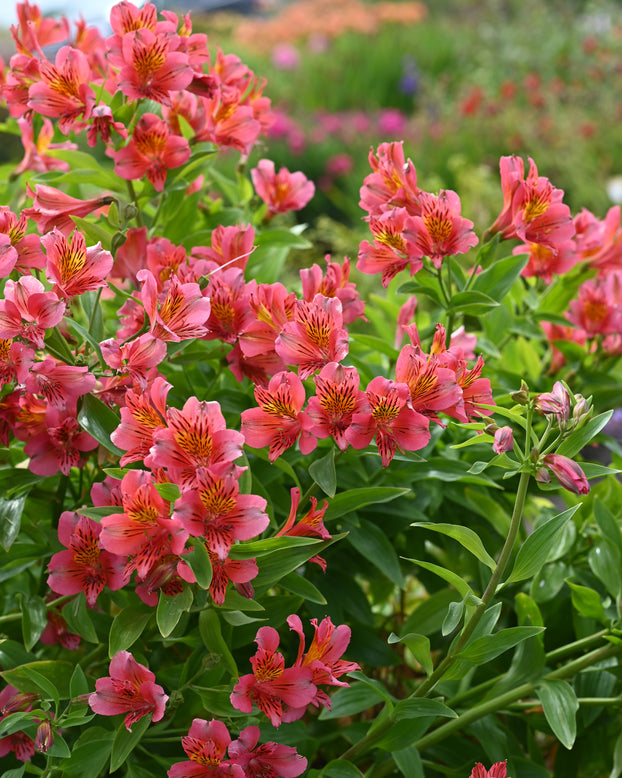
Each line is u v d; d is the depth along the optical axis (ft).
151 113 3.70
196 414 2.99
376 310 4.69
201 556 3.02
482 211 11.58
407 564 4.17
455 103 22.48
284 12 33.14
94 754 3.28
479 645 3.26
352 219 15.64
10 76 3.91
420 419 3.18
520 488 3.21
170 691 3.48
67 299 3.30
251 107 4.13
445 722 3.81
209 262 3.51
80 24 4.16
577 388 4.35
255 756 3.17
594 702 3.67
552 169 16.61
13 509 3.53
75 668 3.38
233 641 3.48
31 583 3.89
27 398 3.47
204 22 27.45
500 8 31.99
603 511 3.74
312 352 3.26
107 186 3.93
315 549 3.29
